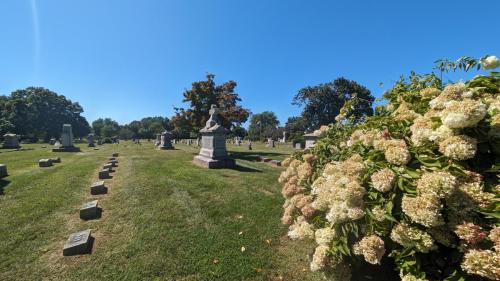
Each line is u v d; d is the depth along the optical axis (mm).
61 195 6598
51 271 3381
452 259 1624
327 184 2312
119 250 3879
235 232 4484
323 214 2662
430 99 2578
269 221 4969
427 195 1568
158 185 7641
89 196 6625
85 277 3252
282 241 4172
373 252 1775
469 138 1702
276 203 6059
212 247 3957
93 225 4797
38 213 5320
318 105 44625
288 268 3412
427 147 1962
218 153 12383
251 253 3795
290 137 46844
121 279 3199
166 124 84750
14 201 6059
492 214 1467
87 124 84312
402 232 1671
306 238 2637
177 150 23609
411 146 2094
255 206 5836
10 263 3555
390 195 1861
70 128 21250
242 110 23281
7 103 53188
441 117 1886
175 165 12172
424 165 1857
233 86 23688
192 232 4469
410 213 1591
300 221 2895
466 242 1529
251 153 21406
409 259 1731
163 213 5355
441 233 1636
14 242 4121
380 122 2668
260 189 7438
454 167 1683
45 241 4184
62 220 5023
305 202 2828
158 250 3867
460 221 1559
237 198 6453
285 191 3314
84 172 9906
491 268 1330
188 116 22469
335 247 2076
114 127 90500
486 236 1450
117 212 5441
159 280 3180
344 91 43000
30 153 18156
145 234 4387
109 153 19562
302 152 3916
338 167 2436
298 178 3385
